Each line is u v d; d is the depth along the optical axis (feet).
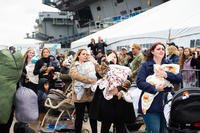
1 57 14.01
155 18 54.54
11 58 14.06
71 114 23.73
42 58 27.84
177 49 31.73
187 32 39.50
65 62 40.55
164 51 15.37
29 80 24.27
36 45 83.66
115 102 17.71
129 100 17.58
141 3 190.60
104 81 17.88
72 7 261.85
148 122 15.15
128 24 62.75
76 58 20.57
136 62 25.30
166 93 14.76
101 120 17.87
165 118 13.70
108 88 17.63
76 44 73.87
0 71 13.82
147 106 14.76
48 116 23.47
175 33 41.29
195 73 28.09
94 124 21.06
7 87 13.80
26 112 14.38
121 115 17.72
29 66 24.58
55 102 22.93
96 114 18.08
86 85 20.27
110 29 67.72
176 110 12.19
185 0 56.39
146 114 14.93
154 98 14.74
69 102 22.59
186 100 12.05
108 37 57.93
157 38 44.55
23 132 14.78
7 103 13.74
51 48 89.86
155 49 15.21
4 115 13.73
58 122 23.35
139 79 14.97
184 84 28.71
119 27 64.39
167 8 57.88
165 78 14.65
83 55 20.13
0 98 13.65
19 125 14.87
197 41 37.96
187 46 39.50
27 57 25.00
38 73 24.76
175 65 14.78
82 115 20.84
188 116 12.00
